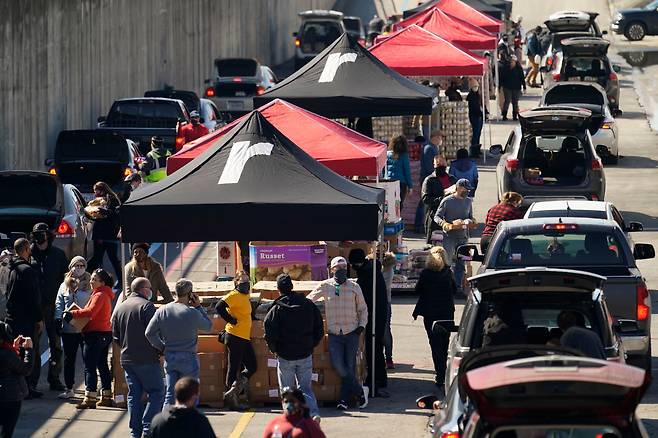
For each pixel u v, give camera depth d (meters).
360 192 34.50
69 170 62.50
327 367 34.38
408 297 48.66
